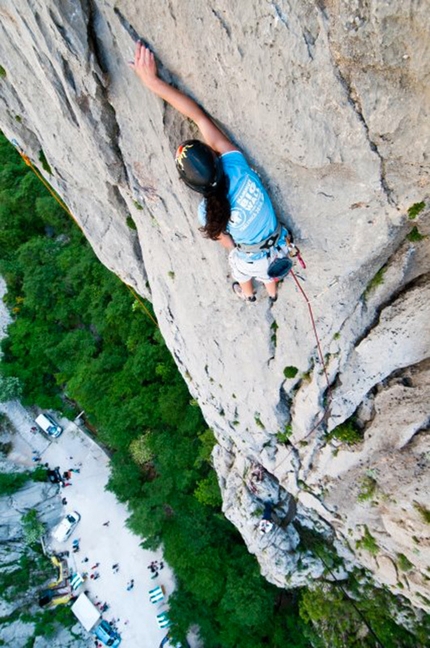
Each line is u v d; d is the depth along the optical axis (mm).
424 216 5348
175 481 22047
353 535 12406
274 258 5098
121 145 6512
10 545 24250
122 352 25062
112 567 24016
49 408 26500
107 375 24250
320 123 4363
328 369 8586
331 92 4055
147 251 9281
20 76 6727
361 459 9844
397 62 3592
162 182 6586
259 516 14383
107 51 5176
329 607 14586
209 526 20969
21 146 9578
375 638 14023
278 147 4828
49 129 7598
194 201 6293
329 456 10484
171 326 10992
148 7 4414
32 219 28109
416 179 4691
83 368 24656
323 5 3500
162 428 23031
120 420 22750
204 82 4754
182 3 4156
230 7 3910
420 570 10594
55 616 23250
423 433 8602
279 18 3732
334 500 11680
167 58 4797
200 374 11469
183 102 4977
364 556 12609
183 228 7152
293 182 5262
